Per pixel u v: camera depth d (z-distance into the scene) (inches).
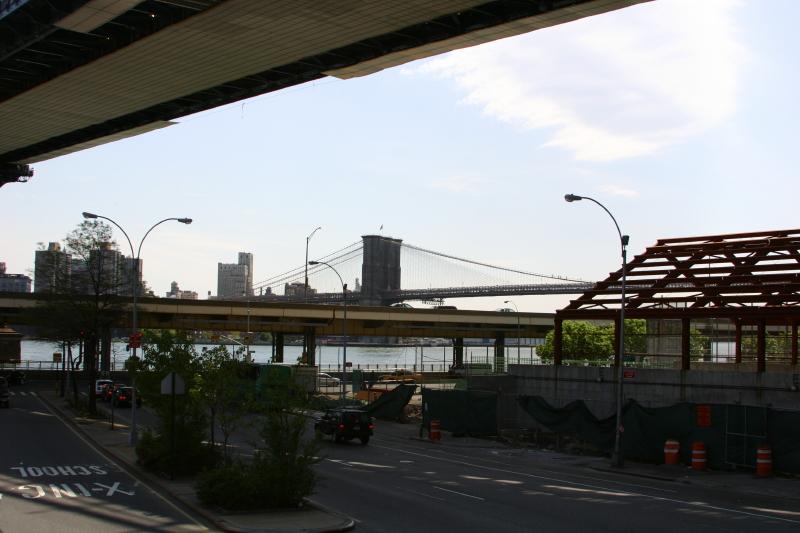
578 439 1550.2
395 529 729.0
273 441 815.7
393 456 1385.3
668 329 2418.8
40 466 1112.2
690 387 1603.1
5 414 2018.9
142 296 3636.8
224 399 997.2
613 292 1899.6
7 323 3602.4
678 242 1983.3
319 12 1788.9
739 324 2092.8
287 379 837.2
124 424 1828.2
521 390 1934.1
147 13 1935.3
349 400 2321.6
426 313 4574.3
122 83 2445.9
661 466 1314.0
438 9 1765.5
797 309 1549.0
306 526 713.0
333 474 1104.2
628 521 805.9
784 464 1200.2
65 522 726.5
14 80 2588.6
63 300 2218.3
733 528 786.8
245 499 780.0
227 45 2039.9
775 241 1823.3
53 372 3806.6
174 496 866.8
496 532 727.7
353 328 4426.7
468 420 1748.3
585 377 1795.0
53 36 2121.1
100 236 2222.0
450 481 1072.8
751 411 1243.2
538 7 1706.4
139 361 1104.2
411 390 2112.5
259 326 4106.8
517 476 1157.7
